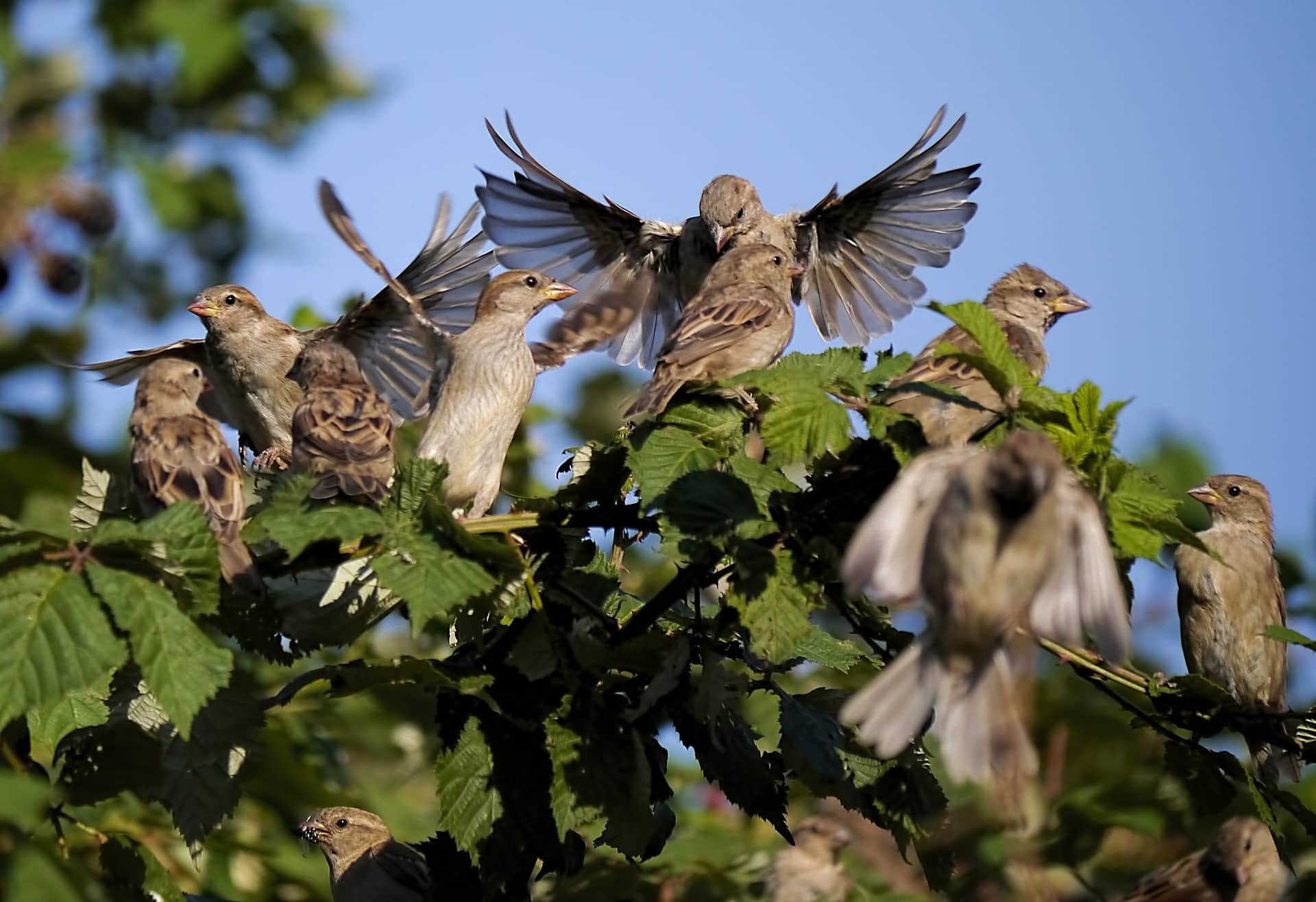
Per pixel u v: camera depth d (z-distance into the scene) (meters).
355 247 11.73
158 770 9.27
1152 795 13.92
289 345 14.52
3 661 7.97
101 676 8.34
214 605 8.48
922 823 10.48
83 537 8.46
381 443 11.09
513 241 15.60
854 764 10.53
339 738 14.42
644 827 9.46
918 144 15.12
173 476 10.61
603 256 15.94
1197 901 15.16
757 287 12.70
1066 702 15.20
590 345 12.59
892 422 9.41
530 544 10.26
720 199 15.34
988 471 7.29
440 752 9.68
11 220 17.20
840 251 15.88
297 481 9.52
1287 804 10.97
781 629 9.03
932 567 7.39
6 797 8.28
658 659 9.91
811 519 9.48
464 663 10.06
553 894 12.56
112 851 9.15
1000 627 7.38
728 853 13.09
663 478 9.73
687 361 11.84
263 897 12.94
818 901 13.03
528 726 9.80
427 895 10.29
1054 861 13.65
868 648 11.42
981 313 9.71
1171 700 10.92
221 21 19.16
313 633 9.87
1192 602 15.87
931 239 15.70
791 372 9.82
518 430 16.19
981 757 7.42
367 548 9.38
